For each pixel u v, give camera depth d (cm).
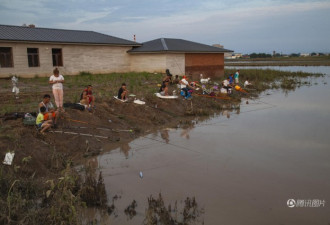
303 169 786
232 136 1090
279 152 916
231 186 687
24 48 2197
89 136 962
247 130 1173
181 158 865
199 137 1077
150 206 595
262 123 1288
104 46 2670
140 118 1236
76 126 991
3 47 2103
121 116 1195
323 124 1262
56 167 755
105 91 1580
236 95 1975
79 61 2527
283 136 1088
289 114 1470
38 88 1697
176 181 712
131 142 1005
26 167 712
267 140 1039
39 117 881
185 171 772
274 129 1187
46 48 2317
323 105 1700
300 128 1200
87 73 2544
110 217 563
